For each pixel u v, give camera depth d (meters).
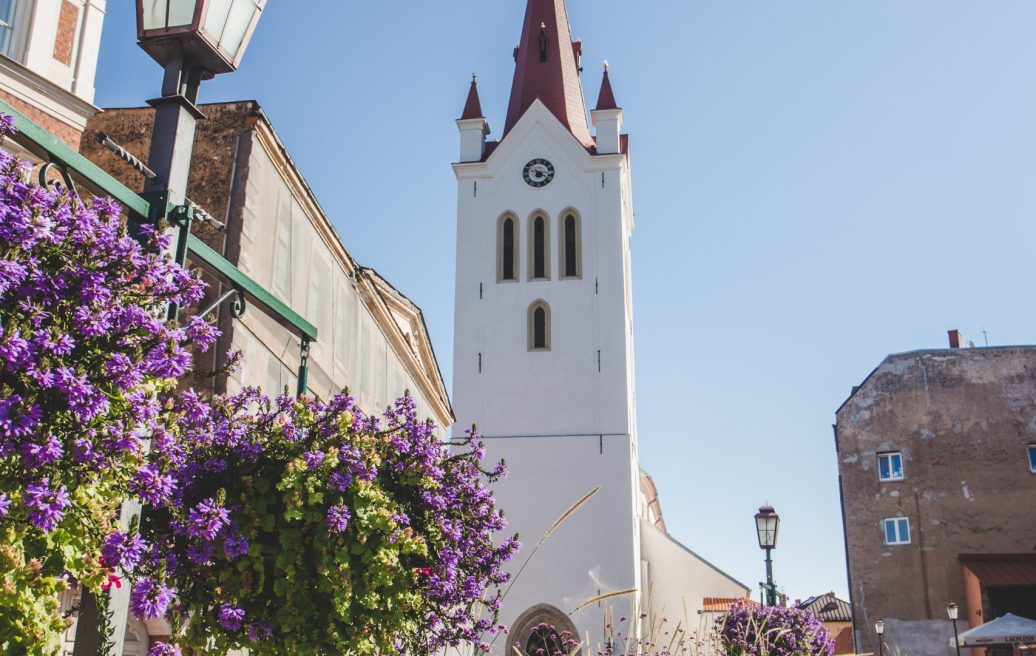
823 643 19.23
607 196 40.88
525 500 37.31
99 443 3.70
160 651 4.57
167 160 4.72
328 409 5.48
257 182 12.87
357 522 5.30
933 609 36.75
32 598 3.58
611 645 9.45
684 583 40.44
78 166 4.18
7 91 11.23
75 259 3.74
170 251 4.54
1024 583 34.31
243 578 5.03
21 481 3.53
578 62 46.62
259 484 5.14
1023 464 37.34
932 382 38.88
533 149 41.78
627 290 42.91
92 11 12.78
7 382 3.54
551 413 38.34
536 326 39.84
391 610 5.51
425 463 5.91
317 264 14.59
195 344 4.28
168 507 4.48
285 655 5.09
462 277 40.47
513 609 35.84
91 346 3.73
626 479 37.25
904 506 38.03
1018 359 38.38
